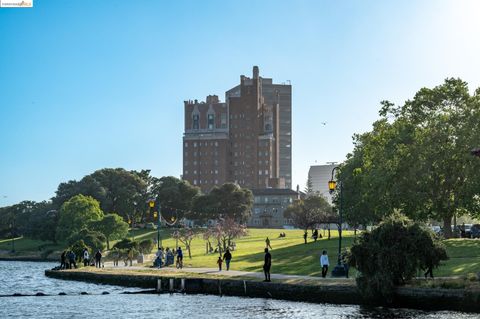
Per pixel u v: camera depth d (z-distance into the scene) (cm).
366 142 11788
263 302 5384
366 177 9169
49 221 19162
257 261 8525
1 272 10700
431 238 5025
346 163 12394
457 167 8425
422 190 8412
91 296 6116
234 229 13225
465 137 8206
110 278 7331
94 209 17325
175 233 13612
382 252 4906
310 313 4697
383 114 9544
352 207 11519
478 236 10062
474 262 5912
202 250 13638
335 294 5194
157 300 5716
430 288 4731
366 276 4997
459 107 8875
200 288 6219
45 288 7050
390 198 8506
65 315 4875
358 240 5100
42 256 17188
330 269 6706
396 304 4869
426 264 4991
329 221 12838
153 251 13625
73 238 14125
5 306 5416
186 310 5009
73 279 8194
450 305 4597
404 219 5106
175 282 6438
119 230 16675
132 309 5138
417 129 8962
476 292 4484
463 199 8231
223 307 5125
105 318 4706
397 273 4916
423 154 8444
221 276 6419
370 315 4538
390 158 8900
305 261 7731
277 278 5978
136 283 6888
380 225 5100
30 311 5106
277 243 14088
